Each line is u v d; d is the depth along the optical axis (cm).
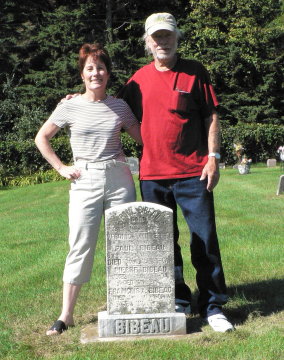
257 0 3866
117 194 484
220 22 3906
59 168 484
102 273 693
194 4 3922
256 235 905
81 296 589
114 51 3553
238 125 3647
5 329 496
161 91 480
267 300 550
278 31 3891
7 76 3606
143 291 468
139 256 466
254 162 3444
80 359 409
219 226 1017
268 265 691
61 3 3919
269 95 3959
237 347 423
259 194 1517
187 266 705
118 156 491
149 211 464
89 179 480
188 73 481
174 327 465
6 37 3788
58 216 1312
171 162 486
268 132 3428
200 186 484
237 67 3831
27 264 785
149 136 489
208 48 3856
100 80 476
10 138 3262
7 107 3412
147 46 490
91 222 483
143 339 451
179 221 1088
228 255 754
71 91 3597
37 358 421
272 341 432
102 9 3862
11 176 2831
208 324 488
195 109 484
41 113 3375
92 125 479
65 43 3691
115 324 462
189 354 412
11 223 1251
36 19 3894
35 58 3928
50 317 525
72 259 488
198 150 489
